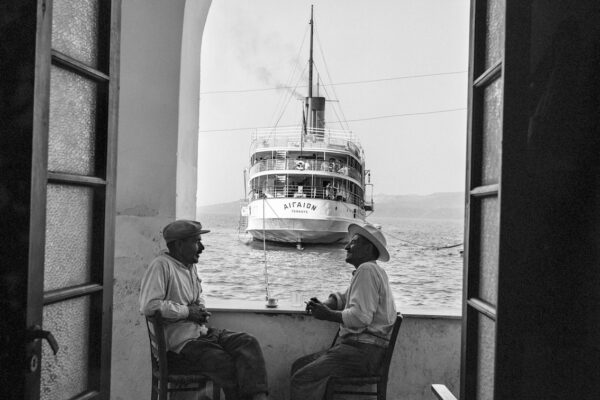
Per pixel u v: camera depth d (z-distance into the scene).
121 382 2.90
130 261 2.94
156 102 3.12
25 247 1.14
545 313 1.19
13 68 1.15
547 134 1.20
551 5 1.20
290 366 3.23
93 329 1.55
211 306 3.28
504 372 1.19
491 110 1.48
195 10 3.41
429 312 3.21
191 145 3.54
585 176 1.19
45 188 1.21
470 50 1.62
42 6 1.16
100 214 1.55
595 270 1.17
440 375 3.16
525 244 1.19
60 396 1.41
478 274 1.57
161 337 2.47
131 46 2.98
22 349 1.15
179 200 3.32
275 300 3.32
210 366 2.58
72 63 1.36
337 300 3.11
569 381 1.19
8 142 1.15
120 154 2.93
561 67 1.20
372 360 2.70
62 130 1.38
